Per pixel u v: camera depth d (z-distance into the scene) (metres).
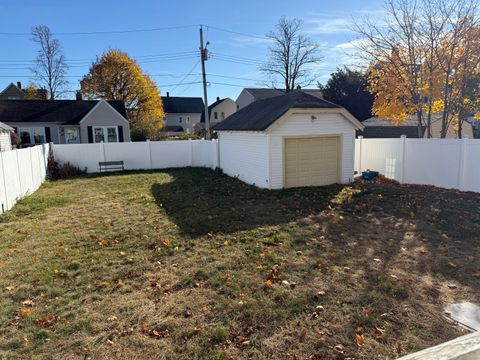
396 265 5.68
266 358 3.51
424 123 21.25
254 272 5.41
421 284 5.01
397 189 11.94
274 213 9.02
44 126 27.44
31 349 3.69
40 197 11.77
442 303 4.50
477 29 14.38
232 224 8.04
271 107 14.13
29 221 8.81
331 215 8.71
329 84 37.81
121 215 9.24
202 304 4.52
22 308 4.53
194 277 5.31
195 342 3.77
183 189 13.04
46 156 17.00
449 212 8.80
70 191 13.27
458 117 17.50
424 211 8.93
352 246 6.55
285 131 12.39
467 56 14.70
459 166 11.58
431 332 3.88
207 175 16.83
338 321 4.09
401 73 16.80
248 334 3.89
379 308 4.35
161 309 4.43
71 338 3.88
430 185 12.59
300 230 7.52
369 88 20.53
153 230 7.74
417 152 13.02
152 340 3.82
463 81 15.52
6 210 9.70
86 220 8.79
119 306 4.52
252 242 6.80
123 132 29.22
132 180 15.78
